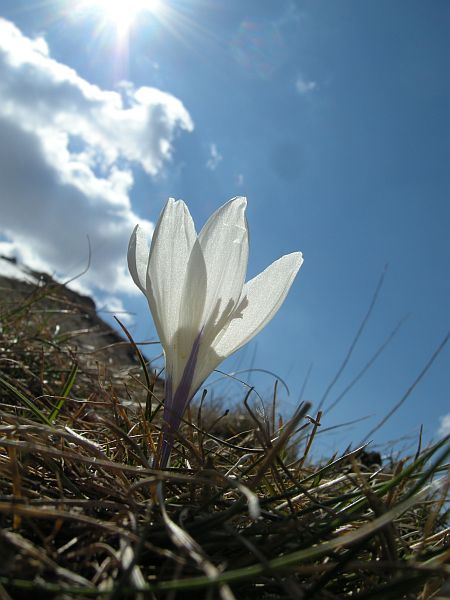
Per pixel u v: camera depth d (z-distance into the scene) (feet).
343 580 0.26
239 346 0.34
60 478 0.31
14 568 0.20
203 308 0.33
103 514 0.28
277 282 0.35
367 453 0.63
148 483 0.26
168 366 0.34
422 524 0.39
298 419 0.26
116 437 0.39
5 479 0.30
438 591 0.24
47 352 0.74
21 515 0.24
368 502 0.29
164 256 0.33
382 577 0.26
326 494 0.41
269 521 0.28
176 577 0.19
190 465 0.39
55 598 0.19
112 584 0.20
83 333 0.85
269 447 0.31
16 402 0.51
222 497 0.33
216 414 1.00
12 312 0.77
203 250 0.33
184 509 0.25
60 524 0.23
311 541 0.25
